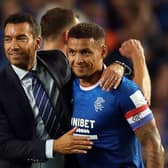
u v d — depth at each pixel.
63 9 17.31
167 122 26.78
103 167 14.63
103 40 14.62
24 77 14.94
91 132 14.57
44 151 14.34
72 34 14.38
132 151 14.73
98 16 31.27
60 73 15.34
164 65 29.69
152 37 31.02
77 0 31.52
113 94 14.42
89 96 14.63
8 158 14.76
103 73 14.67
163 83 27.83
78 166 14.99
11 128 14.80
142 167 15.24
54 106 15.02
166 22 32.66
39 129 14.91
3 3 30.44
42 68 15.27
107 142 14.55
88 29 14.34
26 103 14.72
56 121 15.01
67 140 14.16
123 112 14.44
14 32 14.62
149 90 16.03
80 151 14.12
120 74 14.69
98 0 31.83
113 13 31.69
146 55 29.83
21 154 14.53
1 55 18.25
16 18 14.76
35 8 30.33
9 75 14.86
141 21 31.27
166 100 27.61
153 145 14.36
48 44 17.23
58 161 15.16
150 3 32.31
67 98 15.09
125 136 14.62
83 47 14.26
